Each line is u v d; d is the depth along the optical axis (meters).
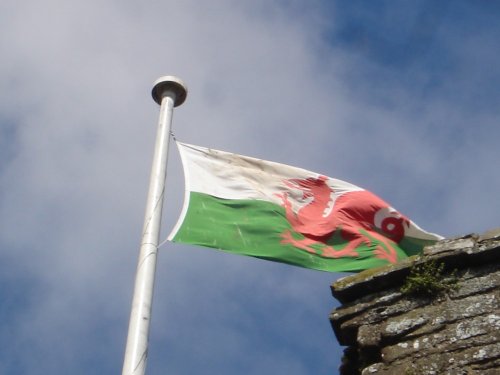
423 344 11.66
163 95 14.66
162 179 13.15
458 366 11.27
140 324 10.91
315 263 14.19
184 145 14.73
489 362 11.19
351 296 12.66
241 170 14.80
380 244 14.66
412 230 15.03
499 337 11.39
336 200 15.03
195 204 13.91
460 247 12.34
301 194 14.99
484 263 12.27
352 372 12.45
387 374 11.56
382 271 12.54
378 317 12.23
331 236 14.60
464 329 11.62
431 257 12.38
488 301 11.82
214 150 14.84
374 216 15.05
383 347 11.94
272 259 13.84
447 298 12.05
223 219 13.93
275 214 14.35
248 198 14.39
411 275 12.36
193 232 13.52
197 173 14.38
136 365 10.48
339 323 12.47
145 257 11.80
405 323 11.96
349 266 14.30
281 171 15.06
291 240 14.20
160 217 12.47
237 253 13.62
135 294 11.30
